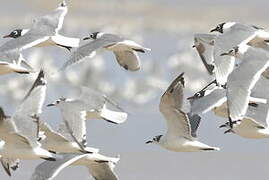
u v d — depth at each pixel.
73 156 18.14
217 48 18.84
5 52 19.53
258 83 18.81
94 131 30.59
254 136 18.64
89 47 20.34
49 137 18.97
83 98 19.81
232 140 29.80
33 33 19.64
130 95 33.75
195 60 35.84
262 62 17.70
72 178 25.34
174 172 26.50
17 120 17.11
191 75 35.38
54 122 29.98
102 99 19.95
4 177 25.36
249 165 27.34
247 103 17.14
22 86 32.81
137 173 26.36
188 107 18.17
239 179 26.12
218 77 18.64
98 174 18.78
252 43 19.09
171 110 17.64
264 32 18.98
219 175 26.38
